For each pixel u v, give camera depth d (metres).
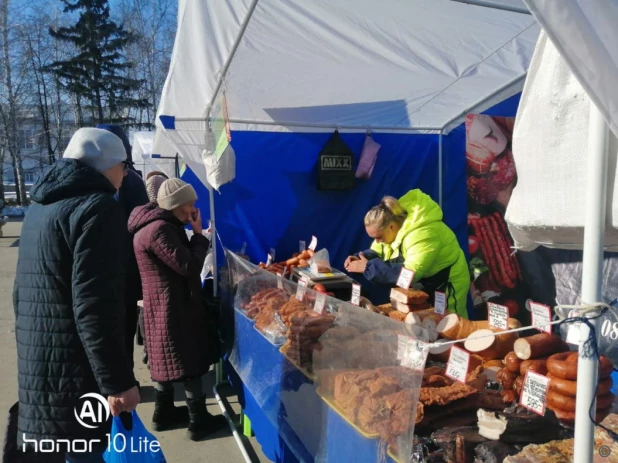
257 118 3.77
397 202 3.05
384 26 2.50
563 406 1.37
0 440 2.98
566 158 1.04
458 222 4.30
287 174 3.96
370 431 1.44
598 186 0.94
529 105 1.14
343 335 1.70
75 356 1.68
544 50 1.09
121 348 1.67
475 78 3.39
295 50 2.68
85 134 1.81
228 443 2.98
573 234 1.14
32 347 1.70
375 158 4.12
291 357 2.02
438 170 4.34
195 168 3.62
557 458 1.23
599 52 0.84
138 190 3.63
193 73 2.70
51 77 27.28
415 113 4.00
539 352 1.47
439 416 1.42
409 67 3.06
